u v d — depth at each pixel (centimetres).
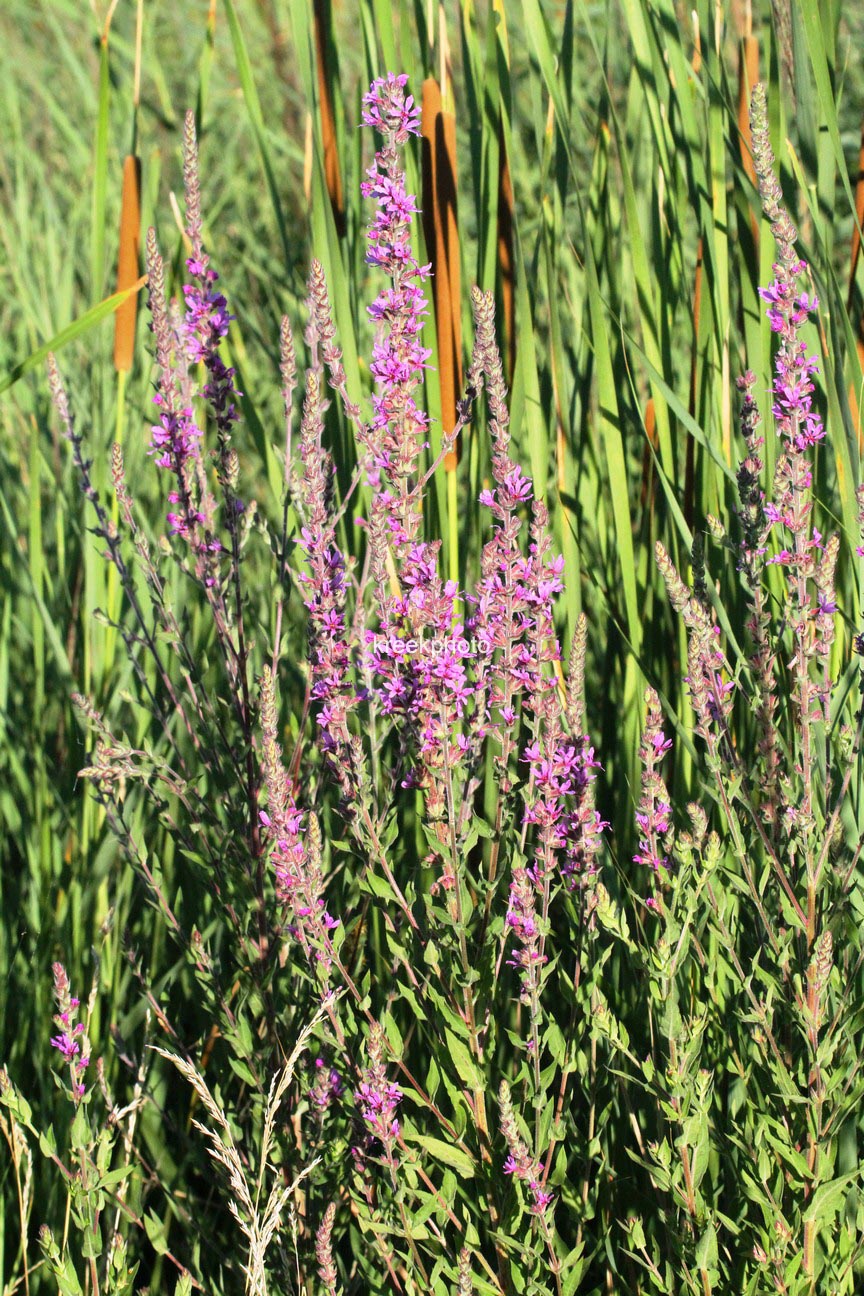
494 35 228
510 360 242
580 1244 175
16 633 331
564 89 234
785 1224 172
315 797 213
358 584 226
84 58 521
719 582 230
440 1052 191
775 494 176
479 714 186
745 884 173
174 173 455
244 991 218
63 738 312
